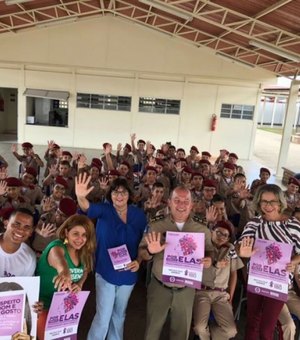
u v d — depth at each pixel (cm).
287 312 259
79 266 210
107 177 473
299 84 1062
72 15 1095
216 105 1373
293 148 1898
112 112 1364
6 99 1648
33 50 1248
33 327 173
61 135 1375
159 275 233
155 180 499
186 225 231
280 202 230
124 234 239
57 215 322
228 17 806
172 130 1390
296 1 609
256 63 1184
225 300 266
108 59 1270
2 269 189
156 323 238
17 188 385
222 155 752
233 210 436
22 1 793
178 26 1092
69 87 1330
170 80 1345
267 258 229
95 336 244
